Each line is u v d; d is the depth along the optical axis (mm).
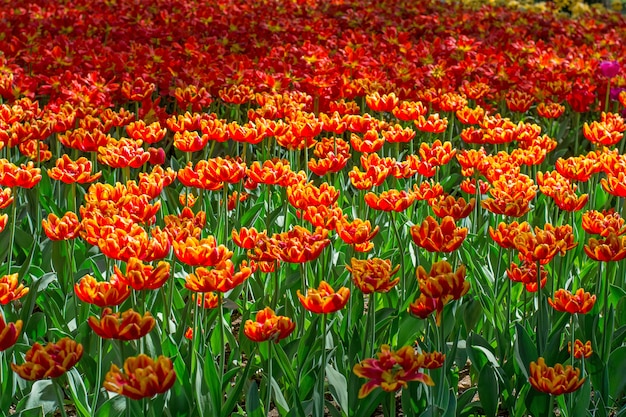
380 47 8641
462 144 6938
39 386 3242
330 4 11977
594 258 3057
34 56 7191
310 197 3580
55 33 9055
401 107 5184
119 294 2703
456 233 3043
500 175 4168
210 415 2979
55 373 2412
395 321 3680
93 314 3832
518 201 3402
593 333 3439
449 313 3424
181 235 3230
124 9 10117
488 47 8805
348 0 12406
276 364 3396
